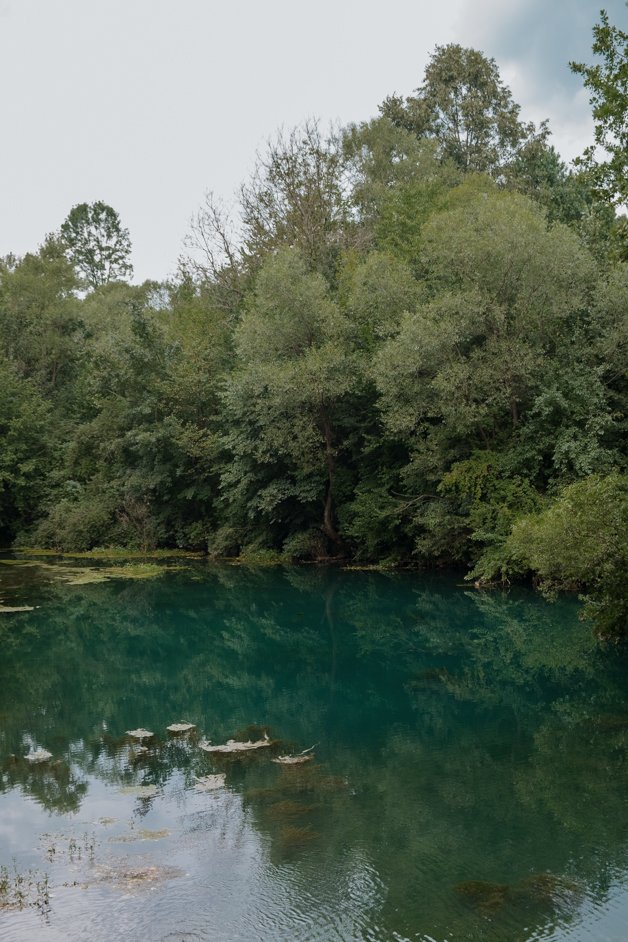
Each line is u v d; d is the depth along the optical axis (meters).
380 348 24.89
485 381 20.16
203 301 38.22
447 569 24.75
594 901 5.23
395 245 30.30
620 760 8.20
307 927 4.91
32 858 5.93
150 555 32.22
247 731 9.54
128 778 7.76
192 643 15.47
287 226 35.00
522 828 6.45
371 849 6.03
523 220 20.44
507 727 9.48
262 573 25.78
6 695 11.56
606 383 20.16
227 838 6.25
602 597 13.21
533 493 19.75
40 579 24.44
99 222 69.56
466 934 4.81
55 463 37.91
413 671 12.71
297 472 27.53
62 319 46.00
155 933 4.84
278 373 24.66
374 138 39.56
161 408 32.62
